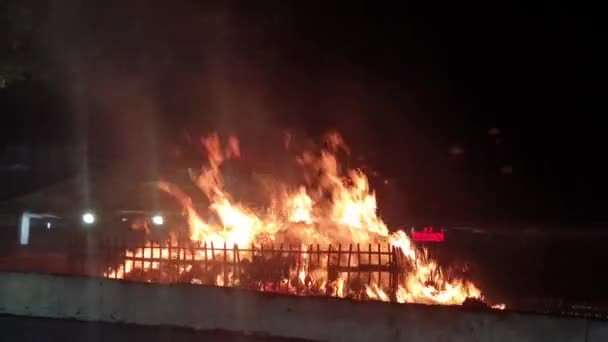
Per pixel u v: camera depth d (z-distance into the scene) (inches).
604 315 442.0
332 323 358.0
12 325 388.2
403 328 346.3
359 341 352.2
